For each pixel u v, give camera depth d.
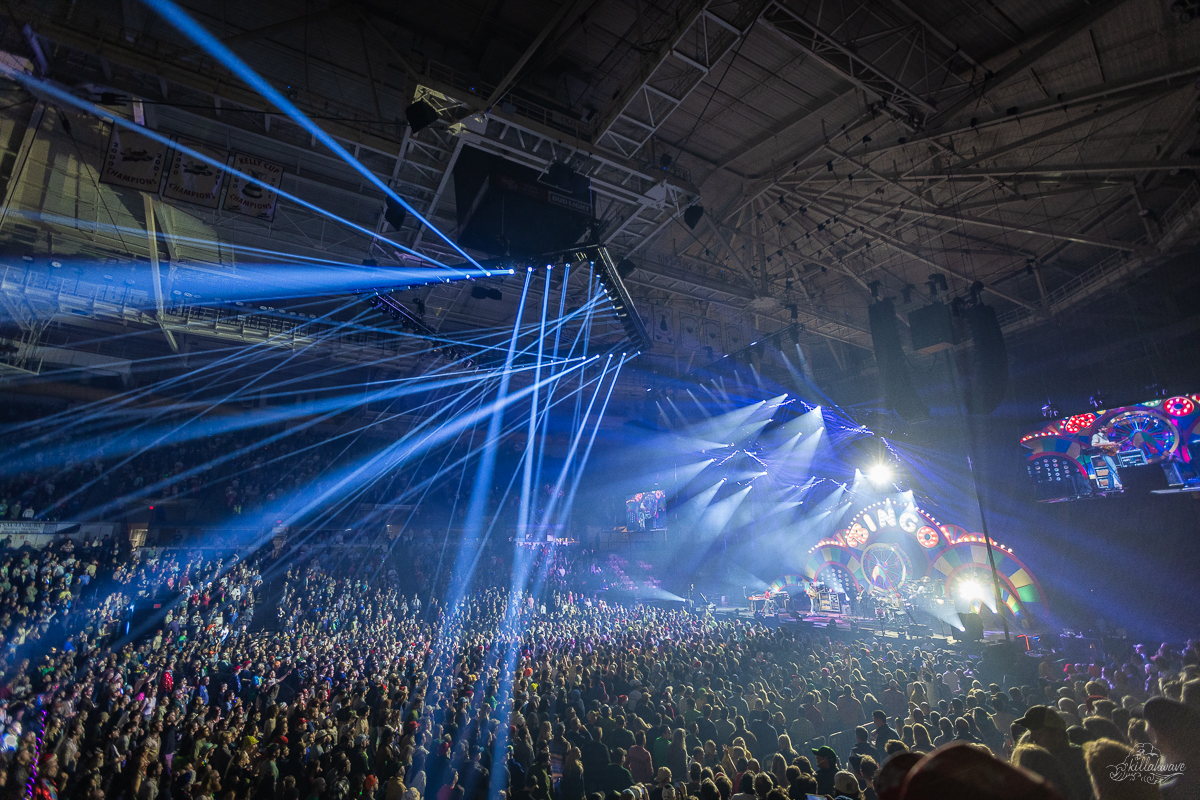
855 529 31.73
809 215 22.72
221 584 20.88
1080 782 3.33
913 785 1.27
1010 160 18.42
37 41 12.80
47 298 22.00
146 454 26.83
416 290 26.58
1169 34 12.62
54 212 19.81
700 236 23.84
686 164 19.95
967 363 29.00
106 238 21.64
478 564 32.25
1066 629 23.12
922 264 25.80
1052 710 3.61
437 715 10.51
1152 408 20.94
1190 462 19.83
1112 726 3.72
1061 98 14.70
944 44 14.75
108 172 13.88
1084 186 19.11
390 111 17.66
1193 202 17.41
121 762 8.34
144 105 15.45
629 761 8.28
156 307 24.36
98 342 26.41
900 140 17.09
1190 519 20.75
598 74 16.61
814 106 17.41
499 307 29.34
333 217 19.31
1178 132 15.80
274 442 31.02
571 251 15.52
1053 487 24.72
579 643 18.61
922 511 29.41
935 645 20.12
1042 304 24.91
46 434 24.30
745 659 15.11
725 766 7.62
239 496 27.70
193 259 23.59
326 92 16.92
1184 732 2.67
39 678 11.69
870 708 11.17
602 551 39.25
